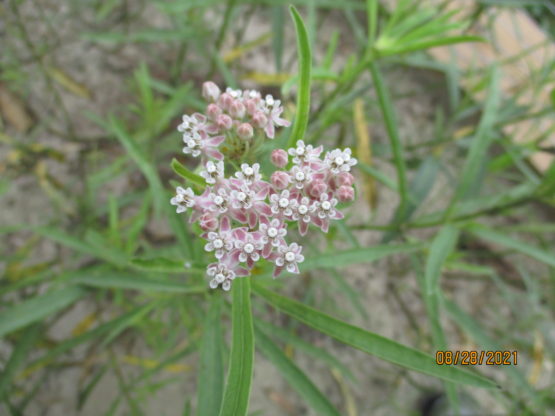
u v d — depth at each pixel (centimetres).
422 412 19
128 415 17
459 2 22
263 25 23
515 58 20
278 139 10
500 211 14
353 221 21
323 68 14
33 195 18
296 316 9
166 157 20
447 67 19
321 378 19
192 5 16
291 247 8
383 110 13
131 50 21
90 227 18
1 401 13
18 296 17
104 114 20
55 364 16
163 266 9
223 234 8
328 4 17
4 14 19
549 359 20
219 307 10
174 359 14
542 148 17
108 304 18
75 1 20
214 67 19
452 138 19
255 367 18
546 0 19
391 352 8
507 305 21
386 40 13
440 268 11
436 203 22
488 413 20
